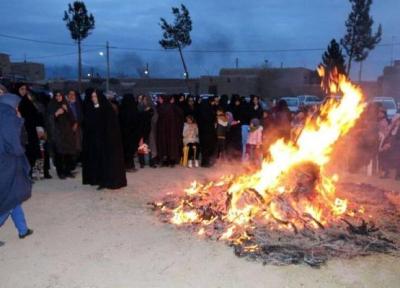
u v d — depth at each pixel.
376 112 10.95
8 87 9.15
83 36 44.09
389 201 7.77
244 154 12.13
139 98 11.71
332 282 4.68
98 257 5.34
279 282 4.68
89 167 8.95
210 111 11.63
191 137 11.60
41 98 11.48
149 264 5.14
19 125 5.60
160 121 11.36
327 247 5.56
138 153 11.46
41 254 5.43
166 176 10.33
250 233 5.94
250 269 4.98
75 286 4.61
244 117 12.34
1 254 5.43
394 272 4.94
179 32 41.19
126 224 6.59
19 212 5.93
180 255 5.39
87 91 8.98
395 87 38.81
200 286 4.61
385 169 10.37
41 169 10.12
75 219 6.84
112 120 8.77
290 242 5.70
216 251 5.52
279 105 11.87
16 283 4.68
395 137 10.13
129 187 9.11
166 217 6.90
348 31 39.41
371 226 6.30
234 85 46.81
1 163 5.49
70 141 9.61
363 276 4.83
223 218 6.58
